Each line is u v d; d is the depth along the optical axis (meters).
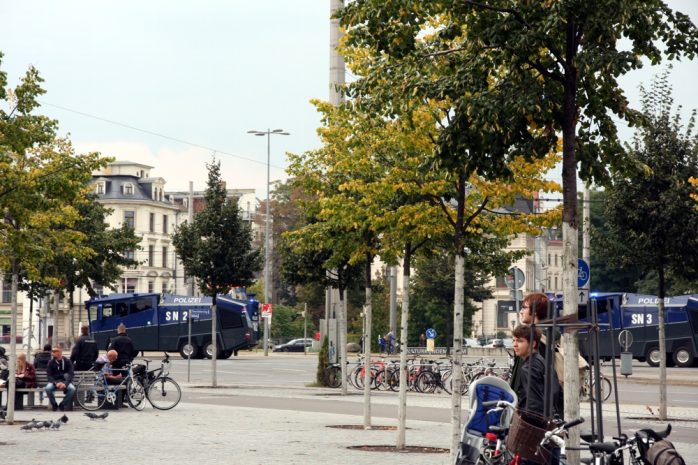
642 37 13.11
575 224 12.46
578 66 12.40
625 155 13.88
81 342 30.19
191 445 19.55
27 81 21.12
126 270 131.88
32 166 27.12
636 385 44.28
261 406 30.53
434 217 17.73
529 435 9.43
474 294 84.50
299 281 37.44
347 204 19.39
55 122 21.55
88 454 17.97
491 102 12.74
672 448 9.02
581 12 12.17
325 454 18.08
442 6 13.27
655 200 26.52
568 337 11.21
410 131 16.69
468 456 10.30
